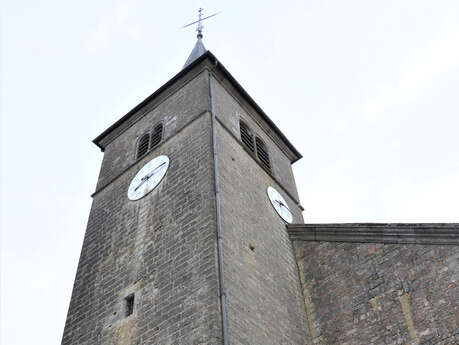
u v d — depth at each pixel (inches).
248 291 511.8
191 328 453.7
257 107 877.2
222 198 580.7
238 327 458.0
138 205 663.1
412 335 489.4
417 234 551.5
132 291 549.3
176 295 495.8
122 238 636.1
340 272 598.5
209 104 729.6
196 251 519.2
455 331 464.4
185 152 670.5
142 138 807.7
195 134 687.7
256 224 625.9
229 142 705.0
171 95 829.8
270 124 904.3
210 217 539.8
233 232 556.7
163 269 537.3
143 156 748.0
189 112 748.6
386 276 550.9
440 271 510.3
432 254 527.8
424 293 507.2
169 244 557.9
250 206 641.6
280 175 839.1
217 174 604.7
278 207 730.8
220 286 475.2
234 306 472.7
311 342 561.0
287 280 605.0
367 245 594.2
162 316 489.7
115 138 879.1
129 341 498.9
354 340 529.7
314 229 666.8
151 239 589.0
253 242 588.1
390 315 518.9
